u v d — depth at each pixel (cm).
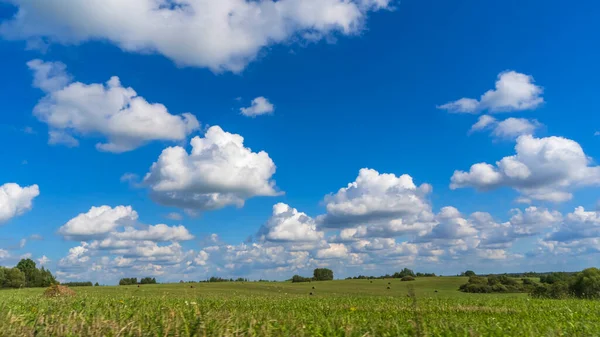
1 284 10788
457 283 11406
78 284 12256
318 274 15050
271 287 9644
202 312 1700
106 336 1248
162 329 1323
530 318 1953
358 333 1314
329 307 2605
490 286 9094
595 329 1492
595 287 5588
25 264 13100
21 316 1452
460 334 1351
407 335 1323
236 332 1246
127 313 1791
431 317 1945
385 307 2600
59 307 2086
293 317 1705
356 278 15375
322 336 1328
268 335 1262
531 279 10075
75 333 1285
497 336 1344
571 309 2367
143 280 13388
